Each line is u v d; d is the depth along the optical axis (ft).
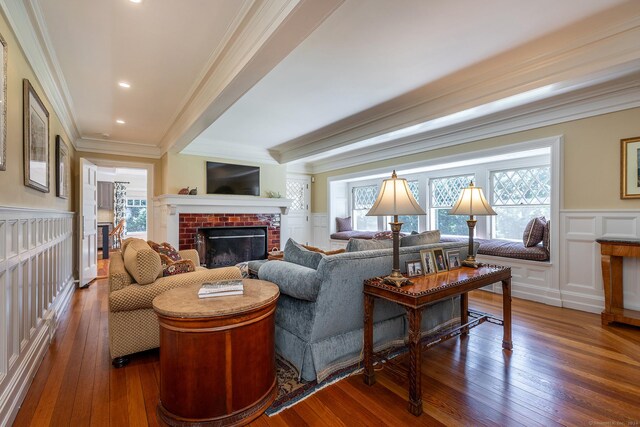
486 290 13.46
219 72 8.47
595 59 7.67
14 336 5.74
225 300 5.52
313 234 24.68
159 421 5.15
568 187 10.95
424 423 5.09
